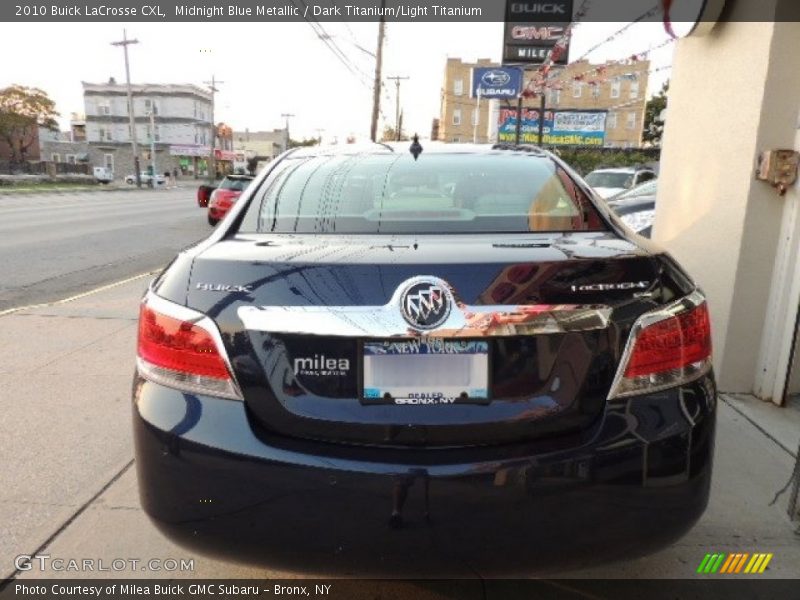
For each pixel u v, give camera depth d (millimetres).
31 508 2826
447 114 65500
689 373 1885
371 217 2338
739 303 3885
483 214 2346
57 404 3967
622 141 57875
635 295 1829
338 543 1775
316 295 1765
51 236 14047
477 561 1778
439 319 1729
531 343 1763
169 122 84062
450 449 1767
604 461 1755
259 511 1784
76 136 97125
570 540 1773
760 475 3041
